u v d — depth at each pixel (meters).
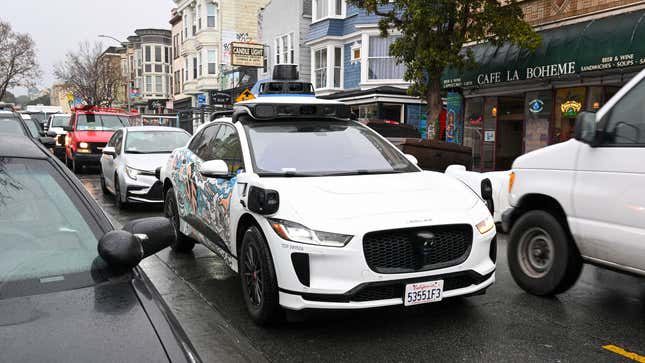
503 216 5.52
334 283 3.71
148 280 2.39
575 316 4.55
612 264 4.39
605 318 4.51
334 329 4.22
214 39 41.81
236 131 5.16
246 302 4.45
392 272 3.78
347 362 3.67
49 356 1.74
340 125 5.41
